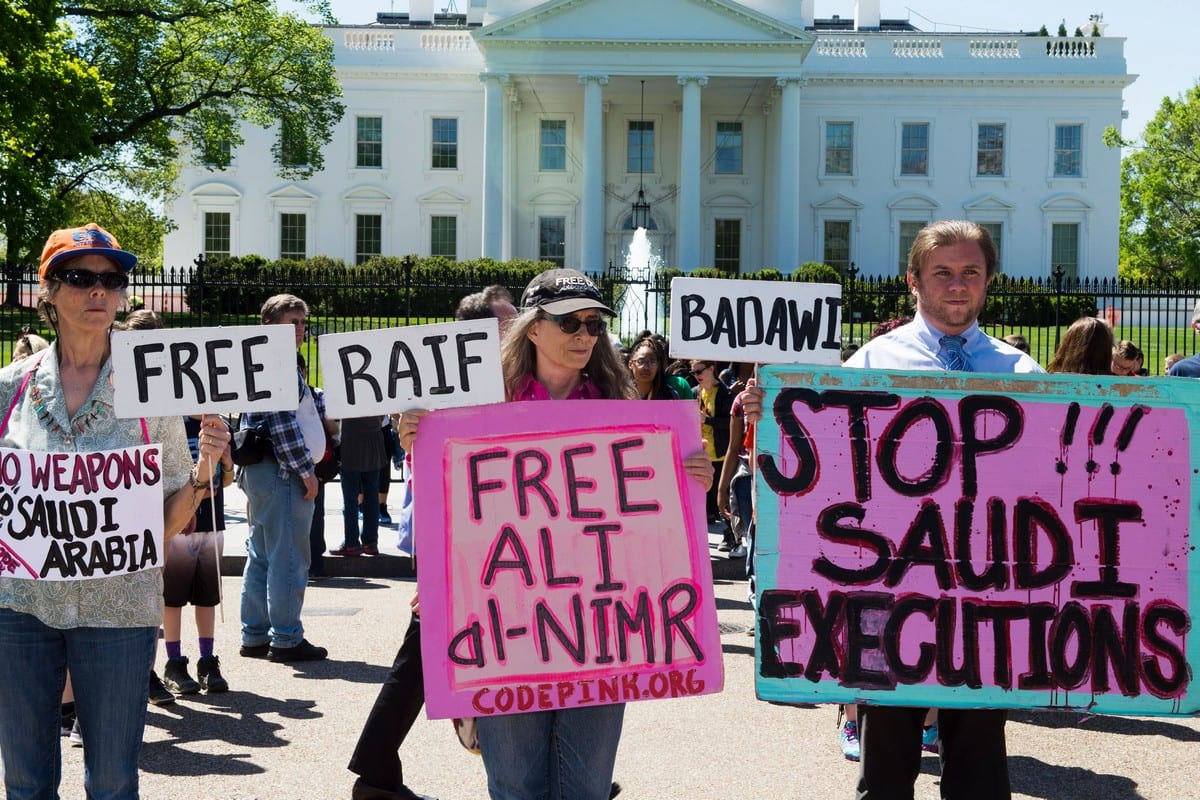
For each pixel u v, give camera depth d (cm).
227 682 689
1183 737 615
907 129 5153
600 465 396
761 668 385
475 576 390
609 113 5041
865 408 389
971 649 384
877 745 390
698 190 4650
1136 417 386
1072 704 382
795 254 4694
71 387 405
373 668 732
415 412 399
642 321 2639
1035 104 5112
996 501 386
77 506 391
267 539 748
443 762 562
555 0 4594
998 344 421
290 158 4253
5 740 389
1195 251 5056
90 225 404
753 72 4653
